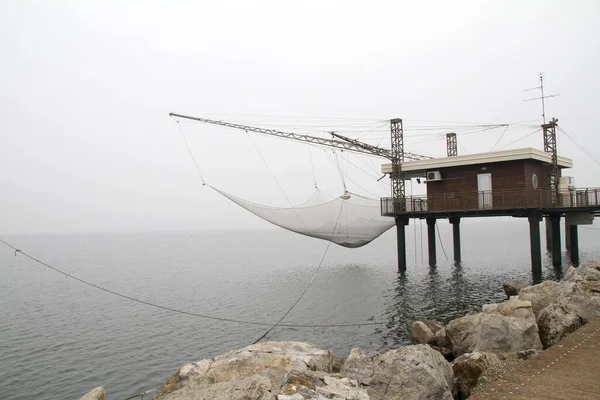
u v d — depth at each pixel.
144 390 16.47
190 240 195.62
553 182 35.81
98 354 20.64
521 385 8.30
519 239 112.69
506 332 13.63
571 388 7.97
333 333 22.61
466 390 11.08
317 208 37.66
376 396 9.78
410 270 43.44
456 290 31.59
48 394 16.34
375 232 41.69
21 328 25.78
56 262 73.75
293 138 36.56
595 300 14.58
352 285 36.62
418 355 10.77
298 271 50.28
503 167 32.44
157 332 24.36
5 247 145.00
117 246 142.25
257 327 24.72
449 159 34.31
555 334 13.21
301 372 7.40
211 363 11.34
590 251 58.94
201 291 37.88
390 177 38.50
